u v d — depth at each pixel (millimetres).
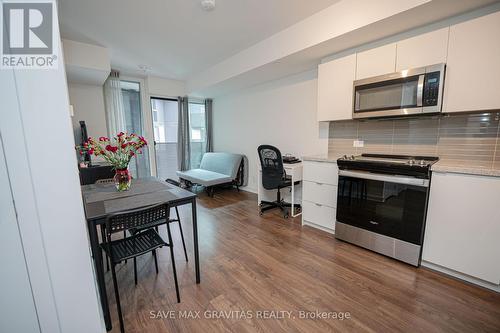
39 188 1057
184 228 2861
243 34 2746
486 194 1566
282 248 2328
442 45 1807
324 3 2123
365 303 1544
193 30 2621
